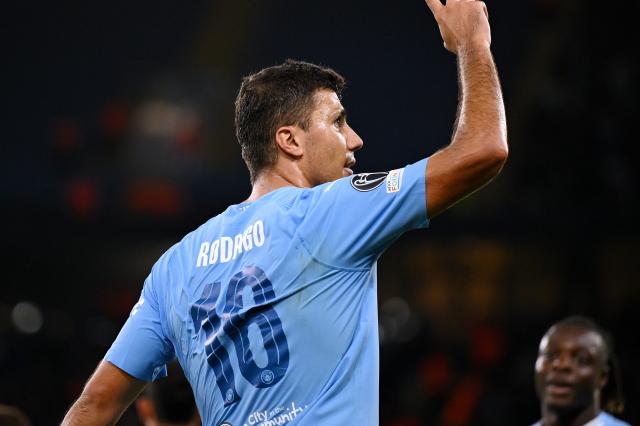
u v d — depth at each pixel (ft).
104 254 180.75
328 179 32.45
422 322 159.53
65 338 144.97
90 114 208.64
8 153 190.70
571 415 53.62
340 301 29.32
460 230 153.79
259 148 32.73
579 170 150.71
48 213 152.97
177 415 41.06
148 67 224.33
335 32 233.35
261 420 29.19
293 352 29.09
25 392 132.26
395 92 215.51
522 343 152.15
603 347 53.93
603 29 163.63
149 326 32.78
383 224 28.86
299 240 29.60
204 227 32.76
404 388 140.97
